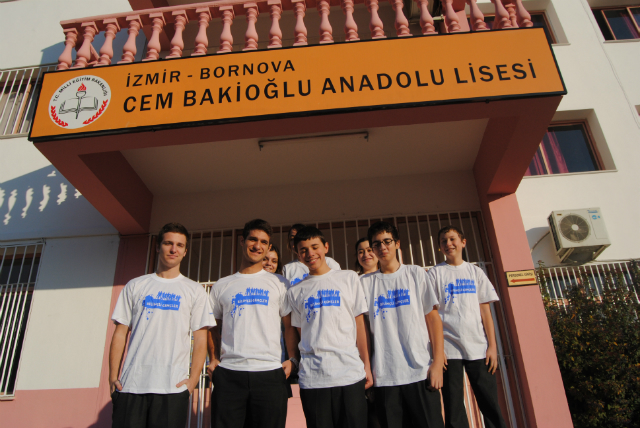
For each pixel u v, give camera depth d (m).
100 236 5.07
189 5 4.02
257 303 2.73
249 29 3.90
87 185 4.11
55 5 6.75
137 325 2.63
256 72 3.60
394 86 3.45
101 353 4.51
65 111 3.58
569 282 4.82
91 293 4.78
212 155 4.58
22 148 5.65
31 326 4.68
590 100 5.75
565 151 5.75
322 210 5.00
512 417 4.00
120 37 6.23
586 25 6.29
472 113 3.50
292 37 5.58
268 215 5.03
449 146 4.65
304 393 2.54
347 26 3.82
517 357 4.12
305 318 2.70
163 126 3.45
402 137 4.47
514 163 4.13
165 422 2.40
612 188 5.23
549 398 3.85
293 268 3.57
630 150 5.45
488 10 6.47
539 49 3.54
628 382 3.83
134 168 4.73
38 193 5.38
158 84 3.62
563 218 4.80
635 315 4.12
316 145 4.52
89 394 4.35
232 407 2.47
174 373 2.53
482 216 4.81
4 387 4.51
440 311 3.30
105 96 3.60
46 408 4.33
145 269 4.81
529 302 4.20
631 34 6.55
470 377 3.13
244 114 3.44
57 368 4.48
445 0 3.94
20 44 6.50
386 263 3.01
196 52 3.86
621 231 4.99
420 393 2.61
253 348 2.59
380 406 2.65
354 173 5.03
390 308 2.88
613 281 4.55
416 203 4.93
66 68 3.86
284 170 4.91
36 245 5.11
